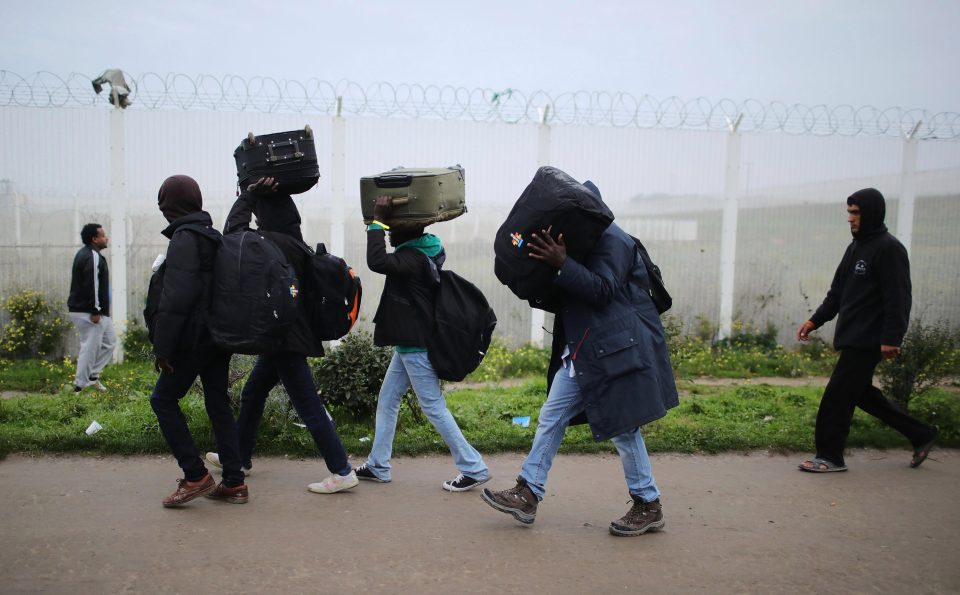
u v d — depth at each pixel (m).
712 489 5.66
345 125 10.74
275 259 4.83
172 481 5.44
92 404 7.24
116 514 4.80
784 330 11.77
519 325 11.16
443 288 5.39
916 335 7.79
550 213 4.39
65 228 10.18
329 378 6.91
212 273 4.77
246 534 4.55
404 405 6.98
